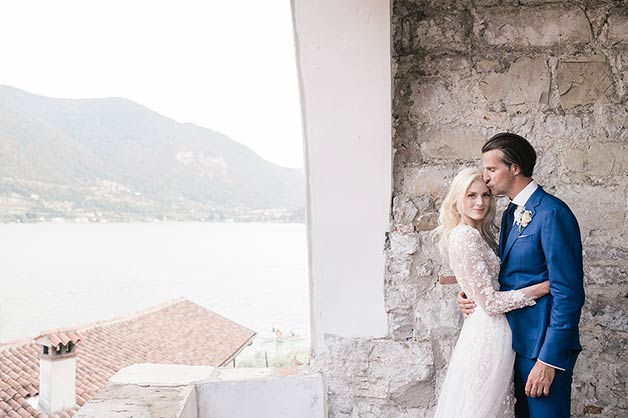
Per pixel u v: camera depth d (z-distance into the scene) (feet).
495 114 8.45
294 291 147.84
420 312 8.56
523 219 6.44
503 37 8.45
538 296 6.28
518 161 6.46
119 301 133.28
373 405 8.66
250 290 147.95
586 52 8.36
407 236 8.56
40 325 111.34
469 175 6.87
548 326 6.22
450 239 6.82
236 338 55.52
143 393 7.80
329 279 8.78
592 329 8.27
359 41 8.04
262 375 8.67
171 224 225.97
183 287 150.30
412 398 8.59
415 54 8.55
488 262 6.58
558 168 8.36
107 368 37.83
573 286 6.01
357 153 8.44
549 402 6.14
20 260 168.04
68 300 131.85
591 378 8.27
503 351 6.38
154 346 47.42
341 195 8.59
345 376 8.70
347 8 7.95
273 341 51.70
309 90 8.28
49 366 27.27
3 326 108.06
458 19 8.50
